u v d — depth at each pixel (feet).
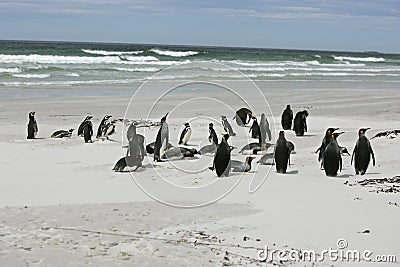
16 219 27.91
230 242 24.98
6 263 21.98
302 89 125.08
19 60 163.32
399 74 212.23
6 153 46.93
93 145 52.11
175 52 223.71
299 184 36.78
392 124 70.38
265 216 29.07
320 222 28.09
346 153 49.37
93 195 33.19
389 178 39.17
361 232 26.48
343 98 108.17
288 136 60.23
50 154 47.19
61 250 23.58
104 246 24.18
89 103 87.20
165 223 27.66
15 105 82.38
